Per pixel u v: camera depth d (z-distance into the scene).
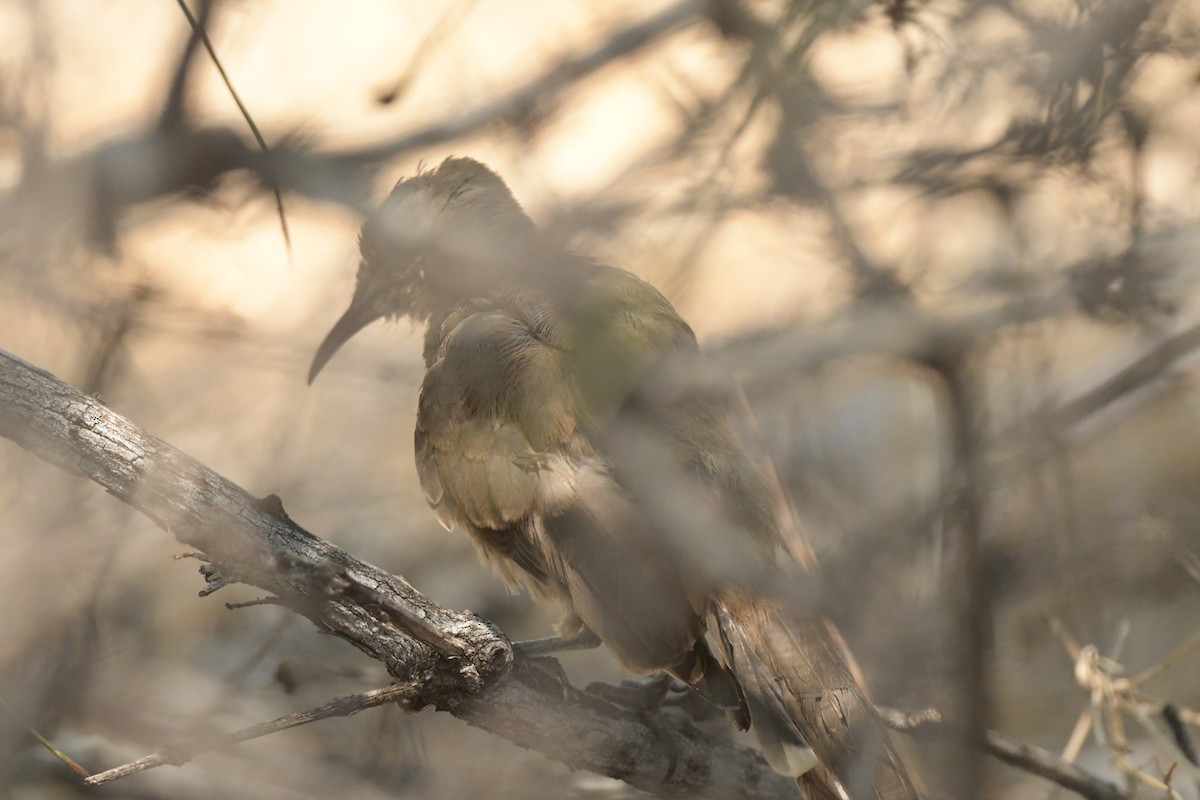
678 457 9.48
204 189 10.26
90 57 11.16
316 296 12.30
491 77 11.48
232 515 7.79
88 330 10.73
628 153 11.09
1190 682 12.64
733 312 10.34
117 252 10.54
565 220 9.86
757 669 9.09
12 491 10.86
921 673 7.12
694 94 10.11
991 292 9.02
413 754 11.41
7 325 10.47
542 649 10.17
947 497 7.29
